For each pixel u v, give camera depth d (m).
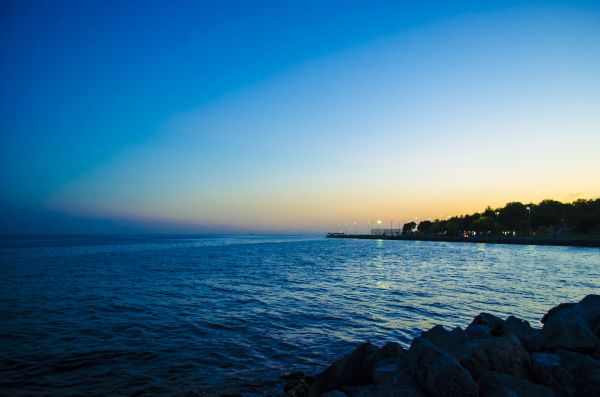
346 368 9.81
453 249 110.56
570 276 40.03
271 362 13.18
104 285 33.19
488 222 163.50
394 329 17.69
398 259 69.81
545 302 24.73
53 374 11.91
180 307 22.95
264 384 11.15
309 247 134.25
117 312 21.50
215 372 12.16
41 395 10.32
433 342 9.98
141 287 31.92
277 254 87.50
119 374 11.95
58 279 37.66
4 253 83.75
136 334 16.72
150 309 22.34
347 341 15.75
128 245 136.88
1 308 22.77
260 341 15.69
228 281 36.16
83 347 14.73
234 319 19.62
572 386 7.63
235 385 11.07
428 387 7.40
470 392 7.04
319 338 16.17
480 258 70.69
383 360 10.01
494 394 7.09
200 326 18.16
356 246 144.62
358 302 24.70
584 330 9.71
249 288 31.41
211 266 53.44
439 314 20.88
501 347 8.43
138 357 13.57
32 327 17.98
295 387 10.62
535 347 10.14
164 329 17.61
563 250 94.56
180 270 47.22
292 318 19.88
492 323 12.77
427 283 34.78
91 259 66.38
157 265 54.53
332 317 20.11
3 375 11.75
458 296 27.11
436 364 7.55
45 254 80.81
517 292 29.02
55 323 18.80
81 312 21.52
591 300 11.94
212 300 25.50
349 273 44.31
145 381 11.38
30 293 28.70
